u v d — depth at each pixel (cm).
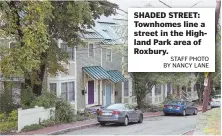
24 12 2148
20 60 2088
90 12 2216
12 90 2638
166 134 1988
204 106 1856
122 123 2494
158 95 4484
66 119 2528
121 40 3516
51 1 2164
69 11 2162
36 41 2045
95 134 2022
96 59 3438
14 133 2033
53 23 2305
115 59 3738
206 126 1305
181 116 3338
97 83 3469
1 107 2478
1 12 2180
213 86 4428
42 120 2297
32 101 2355
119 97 3862
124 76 3800
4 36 2183
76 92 3117
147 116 3198
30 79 2428
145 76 3481
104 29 3694
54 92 2638
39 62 2109
